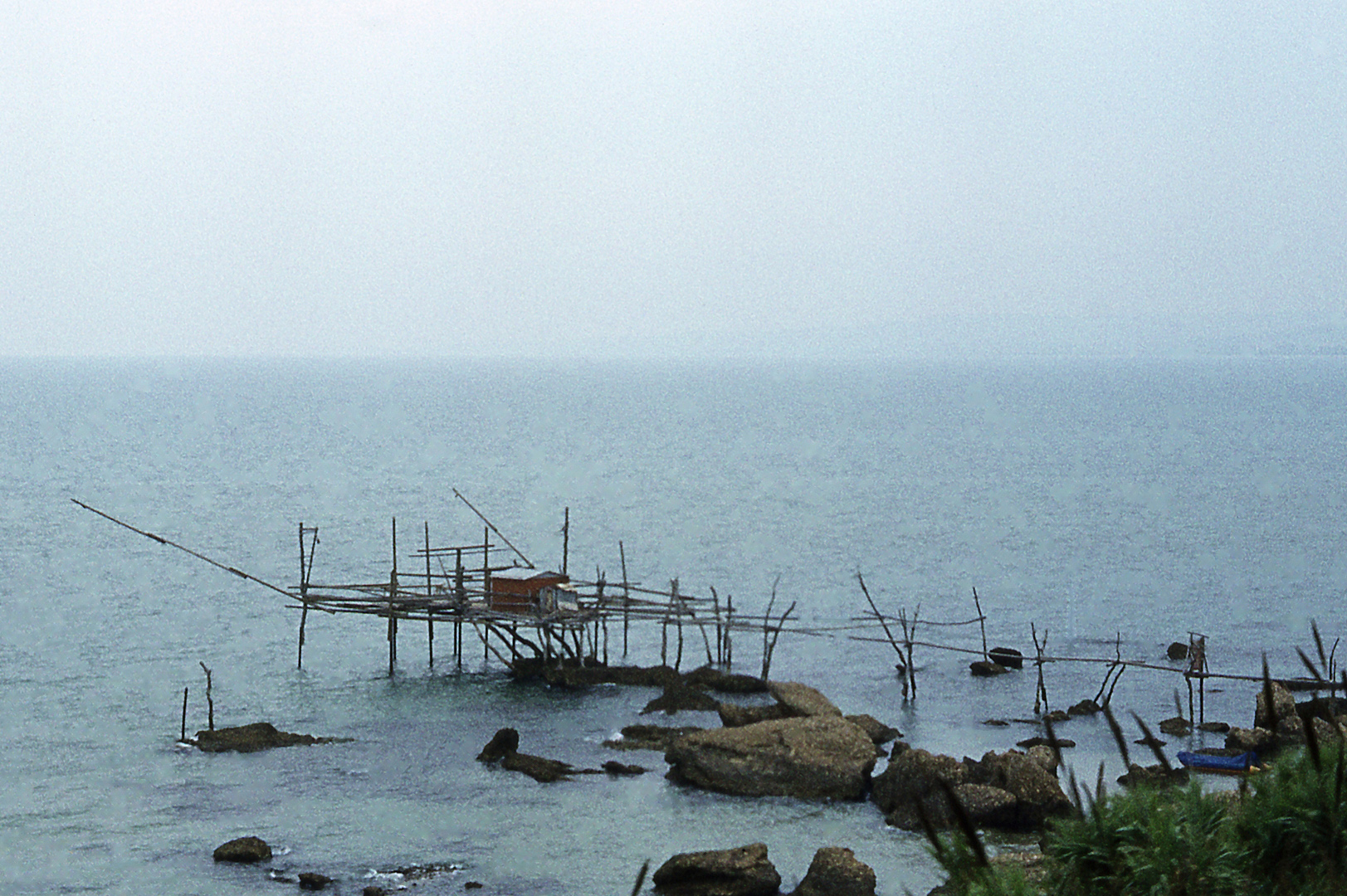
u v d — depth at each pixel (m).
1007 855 21.38
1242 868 16.27
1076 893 16.81
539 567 102.94
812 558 108.12
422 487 158.62
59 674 66.19
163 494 149.62
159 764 51.22
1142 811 17.05
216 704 60.66
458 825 44.66
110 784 48.75
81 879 39.72
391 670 66.94
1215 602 87.44
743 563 105.44
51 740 54.31
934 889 37.44
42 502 140.25
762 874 37.62
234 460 191.25
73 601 86.50
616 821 44.81
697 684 63.03
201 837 43.31
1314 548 109.75
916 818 43.41
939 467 185.25
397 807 46.38
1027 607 86.44
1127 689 63.53
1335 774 16.64
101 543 112.12
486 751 51.81
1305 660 16.33
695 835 43.44
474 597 69.12
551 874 40.22
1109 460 192.75
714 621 68.19
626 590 68.75
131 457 194.62
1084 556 107.88
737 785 47.66
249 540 115.19
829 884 36.62
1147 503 143.12
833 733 48.44
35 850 42.09
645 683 63.88
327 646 73.75
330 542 114.81
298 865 40.97
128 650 72.31
